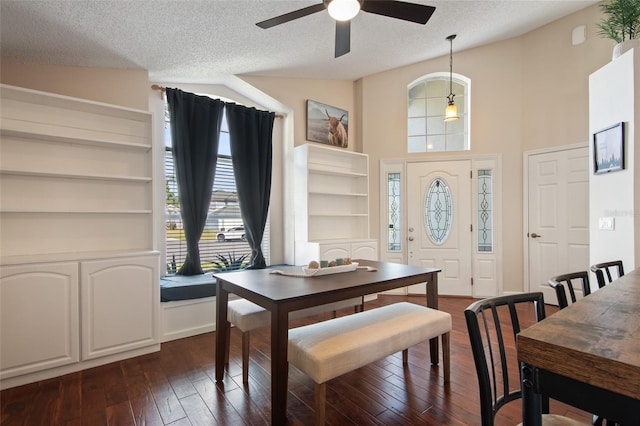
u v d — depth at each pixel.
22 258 2.31
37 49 2.66
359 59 4.25
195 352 2.72
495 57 4.48
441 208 4.69
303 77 4.56
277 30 3.09
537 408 0.75
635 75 2.50
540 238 4.21
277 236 4.57
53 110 2.71
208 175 3.82
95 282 2.45
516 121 4.39
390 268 2.58
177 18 2.59
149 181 3.01
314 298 1.81
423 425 1.76
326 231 4.62
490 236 4.54
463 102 4.73
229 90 4.26
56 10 2.24
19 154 2.58
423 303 4.26
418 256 4.74
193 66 3.50
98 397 2.04
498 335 1.18
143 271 2.66
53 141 2.71
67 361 2.33
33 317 2.22
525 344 0.73
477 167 4.55
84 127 2.84
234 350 2.78
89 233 2.83
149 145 2.98
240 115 4.12
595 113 2.98
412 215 4.77
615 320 0.83
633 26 2.78
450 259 4.64
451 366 2.45
